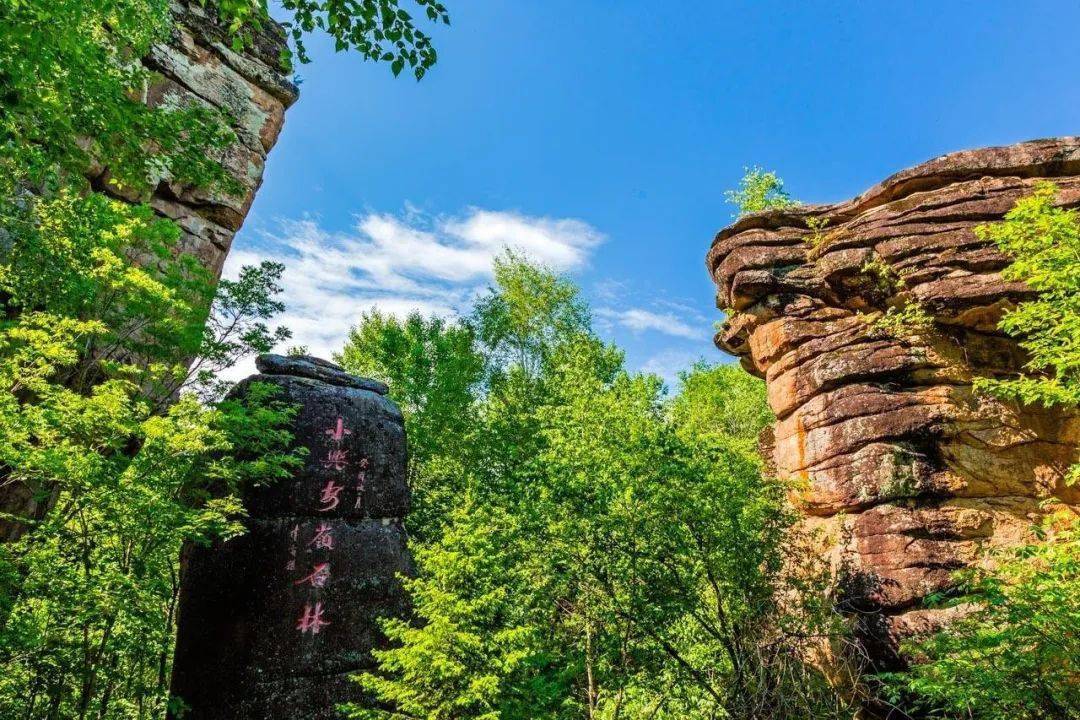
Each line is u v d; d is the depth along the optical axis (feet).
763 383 86.12
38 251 26.63
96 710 26.43
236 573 29.73
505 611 32.50
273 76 48.70
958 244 41.09
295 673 28.91
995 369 39.52
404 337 66.39
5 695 22.76
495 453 52.49
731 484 35.09
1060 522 35.24
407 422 58.59
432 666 22.48
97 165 36.83
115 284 27.25
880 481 37.76
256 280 31.60
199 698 27.89
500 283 89.45
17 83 19.69
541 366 85.61
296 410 31.55
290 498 31.63
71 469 21.26
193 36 44.55
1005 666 22.99
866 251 43.98
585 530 34.37
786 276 46.65
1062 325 29.71
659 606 34.04
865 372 41.06
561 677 30.73
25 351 23.56
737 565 34.47
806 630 35.04
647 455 34.63
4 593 21.66
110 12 27.14
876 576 35.81
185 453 25.34
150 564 24.98
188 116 28.09
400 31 21.61
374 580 32.22
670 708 34.68
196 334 29.76
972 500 36.83
